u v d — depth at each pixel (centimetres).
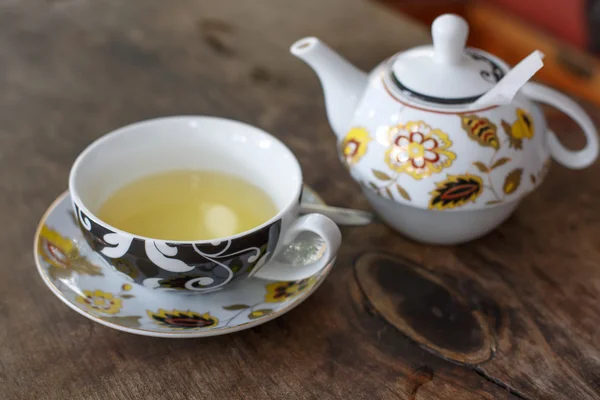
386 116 47
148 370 42
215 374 42
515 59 115
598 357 44
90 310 43
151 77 66
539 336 45
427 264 49
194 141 49
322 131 60
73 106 62
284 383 42
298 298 44
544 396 42
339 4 79
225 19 75
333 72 50
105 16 75
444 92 46
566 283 48
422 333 45
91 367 42
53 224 47
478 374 43
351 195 54
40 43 70
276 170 48
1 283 46
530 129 47
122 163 47
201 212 46
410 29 75
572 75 103
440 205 46
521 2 116
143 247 41
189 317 43
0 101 62
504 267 49
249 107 62
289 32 73
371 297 47
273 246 43
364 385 42
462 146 46
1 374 41
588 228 52
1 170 54
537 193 55
